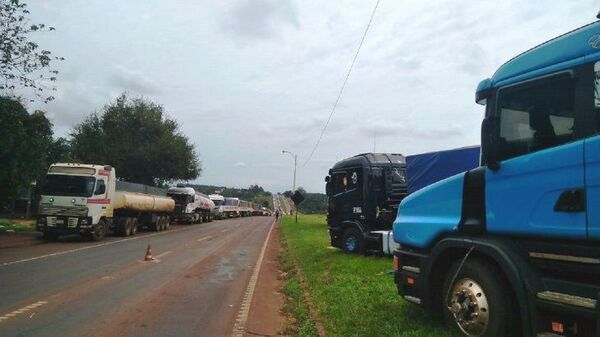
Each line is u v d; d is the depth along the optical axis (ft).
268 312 28.22
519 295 16.52
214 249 68.03
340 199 55.31
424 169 45.37
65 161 98.32
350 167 54.29
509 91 18.29
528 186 17.04
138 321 24.68
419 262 22.03
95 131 157.69
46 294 30.83
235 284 38.06
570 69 16.14
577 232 15.30
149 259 51.62
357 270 39.65
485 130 18.57
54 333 21.86
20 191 75.51
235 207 251.39
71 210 70.79
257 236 100.78
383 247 47.52
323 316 25.14
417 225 22.33
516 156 17.75
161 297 31.32
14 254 52.47
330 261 46.55
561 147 16.02
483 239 18.57
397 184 53.26
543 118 16.90
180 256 57.00
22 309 26.43
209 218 176.35
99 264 46.65
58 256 51.98
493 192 18.45
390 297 28.07
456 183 20.57
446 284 20.35
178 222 151.23
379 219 51.65
